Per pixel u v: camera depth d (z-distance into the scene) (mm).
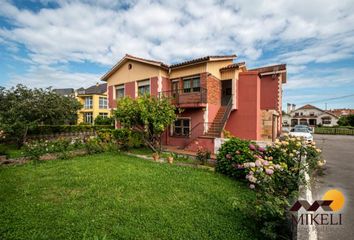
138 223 3717
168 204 4578
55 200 4773
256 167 4438
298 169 5156
